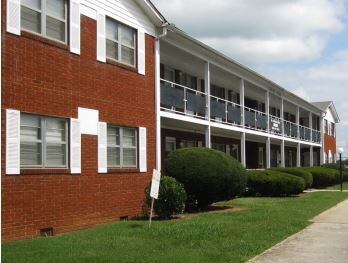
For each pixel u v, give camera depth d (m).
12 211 11.65
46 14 13.15
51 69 13.13
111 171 15.57
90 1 14.88
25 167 12.23
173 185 15.66
